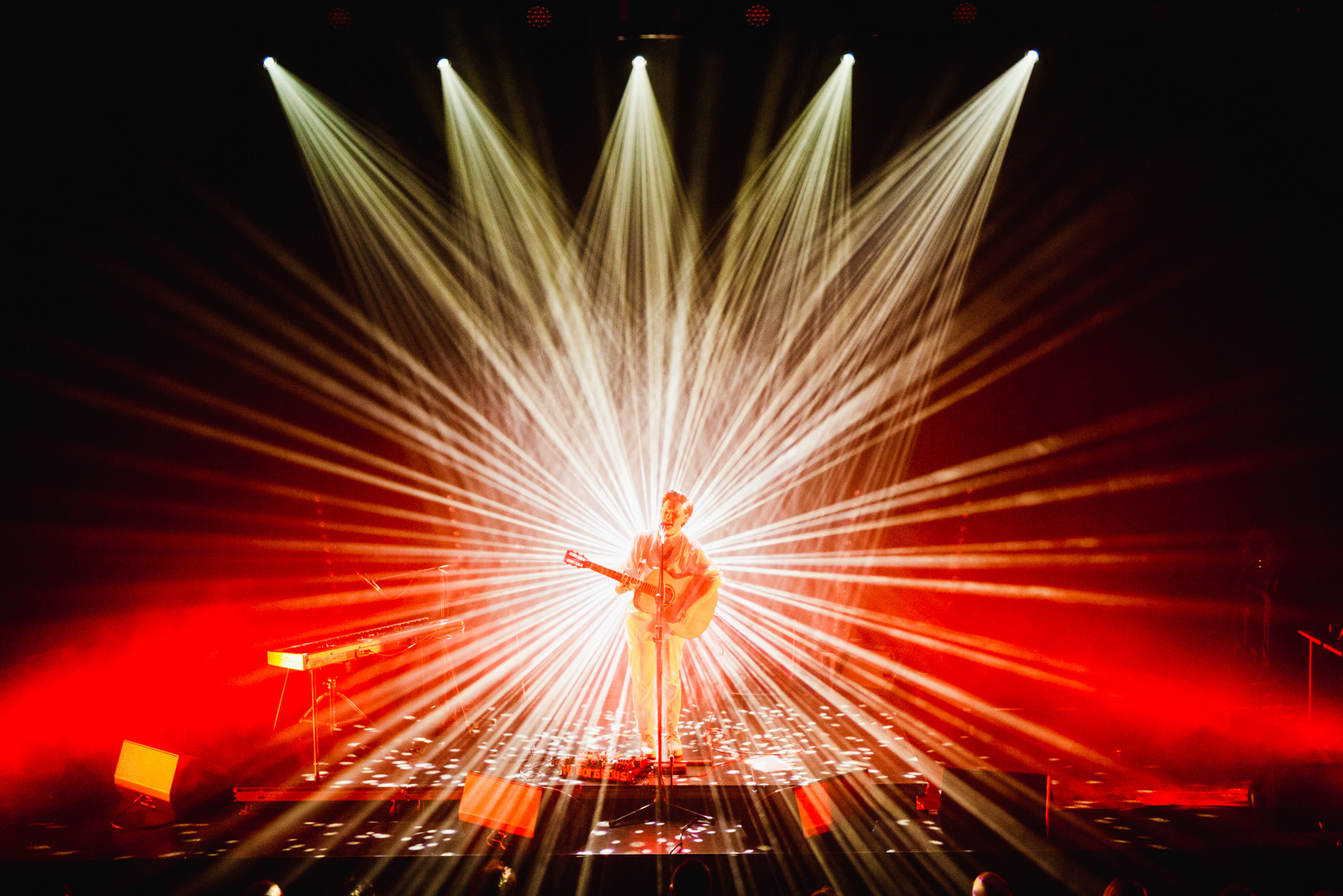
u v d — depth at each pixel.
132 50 7.72
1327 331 8.05
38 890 4.81
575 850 4.84
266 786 5.79
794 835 4.86
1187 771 6.00
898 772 5.96
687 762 5.80
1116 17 7.51
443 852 4.87
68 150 7.96
